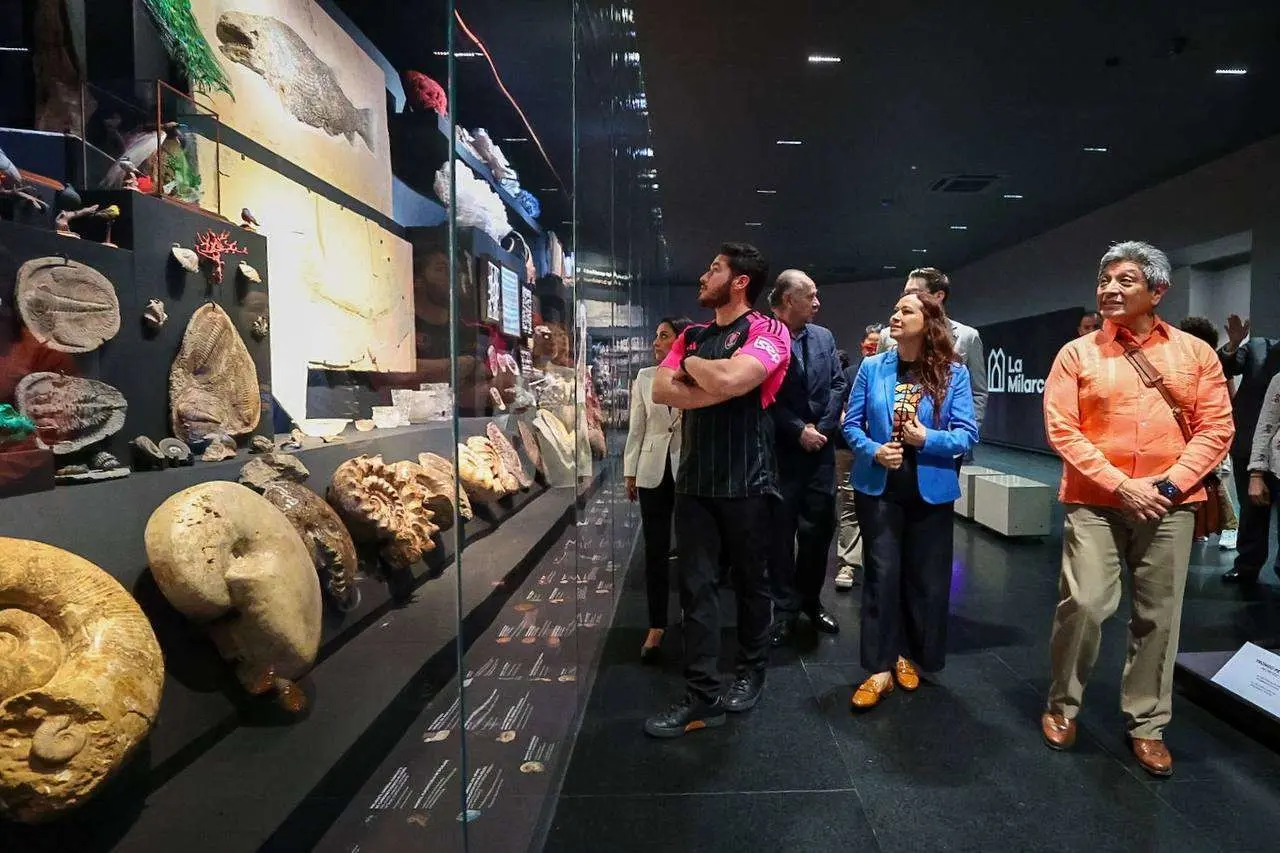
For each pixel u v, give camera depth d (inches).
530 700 73.1
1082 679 96.5
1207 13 157.9
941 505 110.0
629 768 91.6
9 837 32.8
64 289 43.9
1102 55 178.7
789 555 136.3
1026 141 237.1
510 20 86.6
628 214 179.6
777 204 308.0
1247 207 238.7
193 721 40.5
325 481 54.1
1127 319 93.6
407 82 123.7
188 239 56.7
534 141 102.8
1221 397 90.0
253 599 42.1
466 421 60.7
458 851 45.0
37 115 64.0
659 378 99.9
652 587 128.4
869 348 186.9
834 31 171.2
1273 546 208.8
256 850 37.9
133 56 68.7
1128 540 94.0
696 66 191.2
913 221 330.6
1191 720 104.7
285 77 94.2
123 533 42.4
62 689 32.5
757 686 109.0
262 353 66.2
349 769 42.8
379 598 51.4
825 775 90.0
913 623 112.6
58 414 42.2
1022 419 364.2
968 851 75.3
